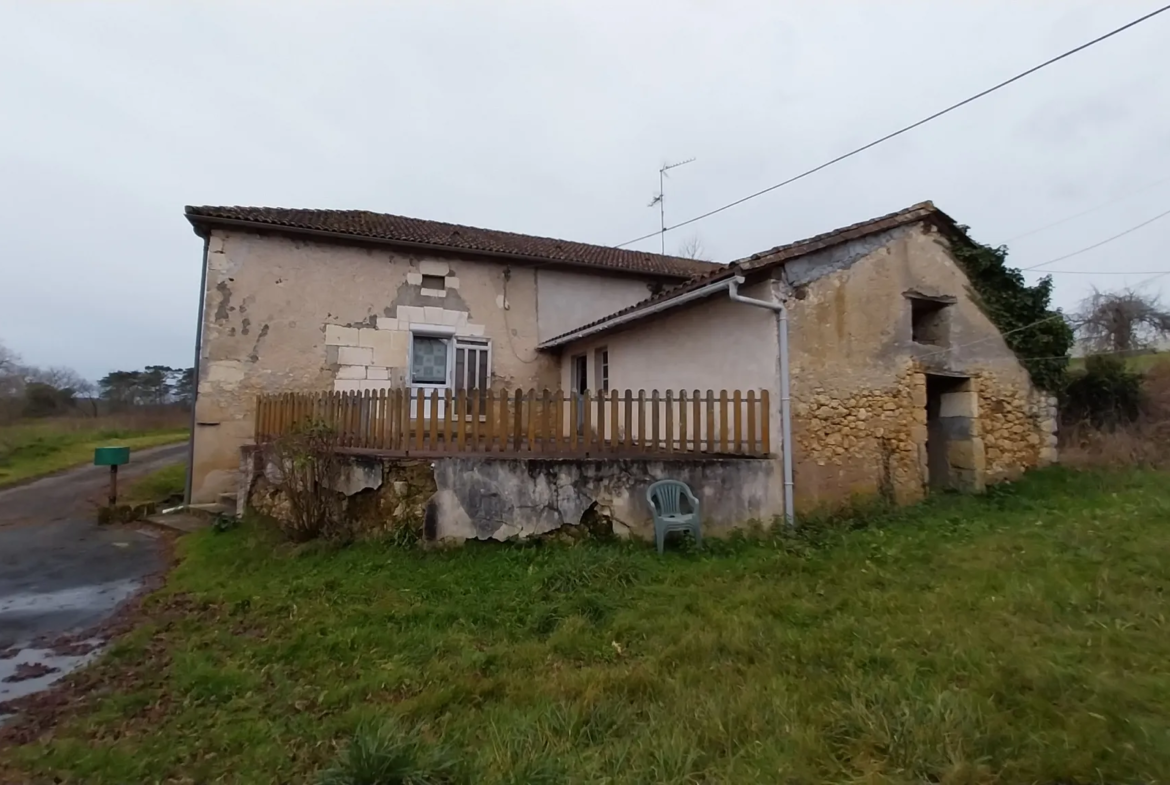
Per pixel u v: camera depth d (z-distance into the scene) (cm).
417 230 1322
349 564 616
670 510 678
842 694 338
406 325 1217
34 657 443
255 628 477
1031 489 899
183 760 303
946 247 967
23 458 1680
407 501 671
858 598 489
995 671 349
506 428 694
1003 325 1007
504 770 275
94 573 675
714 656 396
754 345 816
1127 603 447
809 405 794
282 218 1158
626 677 364
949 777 262
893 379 873
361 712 335
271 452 828
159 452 1886
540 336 1339
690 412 789
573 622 456
